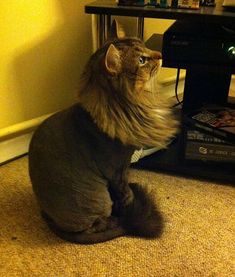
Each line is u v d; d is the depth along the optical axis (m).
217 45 0.89
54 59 1.19
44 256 0.80
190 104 1.26
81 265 0.77
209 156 1.07
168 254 0.80
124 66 0.69
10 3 1.01
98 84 0.69
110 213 0.85
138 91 0.71
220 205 0.95
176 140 1.16
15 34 1.06
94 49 1.30
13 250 0.81
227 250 0.81
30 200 0.98
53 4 1.11
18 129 1.17
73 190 0.74
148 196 0.93
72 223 0.79
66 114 0.79
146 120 0.74
